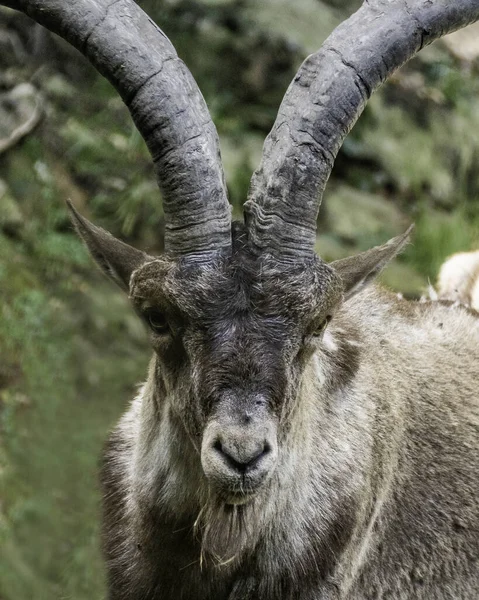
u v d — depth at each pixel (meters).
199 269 11.37
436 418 14.90
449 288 19.22
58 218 29.27
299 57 33.19
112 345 26.97
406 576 14.41
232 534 12.16
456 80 36.47
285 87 33.00
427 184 33.53
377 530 14.13
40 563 22.55
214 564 12.46
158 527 12.81
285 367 11.03
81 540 22.88
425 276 30.41
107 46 12.01
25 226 28.75
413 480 14.48
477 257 19.34
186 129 11.79
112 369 26.41
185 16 33.59
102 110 32.28
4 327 26.31
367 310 15.06
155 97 11.85
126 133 31.97
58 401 25.42
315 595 13.01
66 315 27.22
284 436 11.88
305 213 11.76
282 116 12.08
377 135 33.72
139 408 14.34
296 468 12.50
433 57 36.97
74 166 30.73
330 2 35.94
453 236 31.66
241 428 10.49
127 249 12.66
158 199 30.61
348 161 33.06
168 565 12.95
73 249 28.75
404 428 14.48
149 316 11.78
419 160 33.78
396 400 14.34
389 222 31.69
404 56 12.44
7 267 27.56
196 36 33.31
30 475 23.91
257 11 33.88
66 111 31.78
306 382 12.52
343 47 12.23
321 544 12.91
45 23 12.34
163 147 11.81
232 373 10.79
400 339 15.21
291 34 33.47
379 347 14.66
